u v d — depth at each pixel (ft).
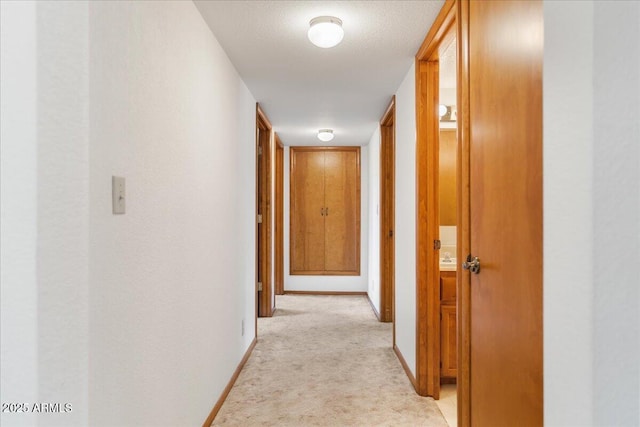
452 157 11.34
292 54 8.59
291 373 9.83
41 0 2.63
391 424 7.38
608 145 2.58
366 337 12.86
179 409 5.73
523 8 4.16
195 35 6.53
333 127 15.98
